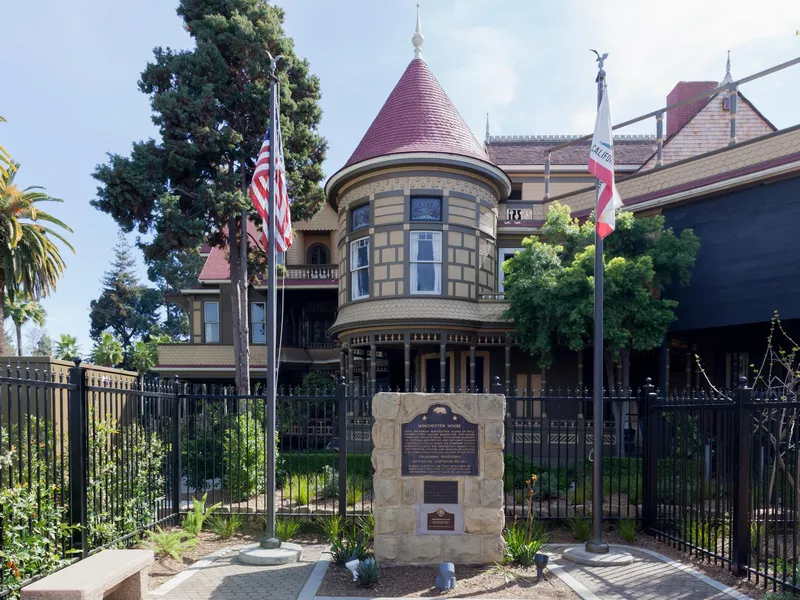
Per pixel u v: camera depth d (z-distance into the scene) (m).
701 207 14.85
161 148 16.84
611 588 6.16
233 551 7.68
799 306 12.64
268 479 7.70
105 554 5.85
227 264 26.11
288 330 25.95
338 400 8.84
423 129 18.03
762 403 6.31
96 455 7.18
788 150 13.08
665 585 6.25
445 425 7.05
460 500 6.98
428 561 6.91
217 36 17.61
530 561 6.89
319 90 19.59
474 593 6.00
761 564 7.02
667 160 20.48
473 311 17.66
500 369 19.81
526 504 9.89
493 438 7.04
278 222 8.48
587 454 14.45
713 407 7.07
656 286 14.37
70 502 6.53
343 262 19.02
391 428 7.05
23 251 17.78
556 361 19.62
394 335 17.56
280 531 8.19
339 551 7.04
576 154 25.25
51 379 6.21
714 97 20.95
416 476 7.01
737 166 14.12
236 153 17.62
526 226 19.59
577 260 14.13
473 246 17.86
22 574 5.43
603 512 9.23
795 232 12.81
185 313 51.75
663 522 8.30
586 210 18.31
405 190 17.36
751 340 17.25
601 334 7.62
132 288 54.09
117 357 35.09
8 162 16.94
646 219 14.70
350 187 18.48
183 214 16.73
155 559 7.30
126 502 7.62
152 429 8.68
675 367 19.64
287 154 18.33
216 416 12.40
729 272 14.10
